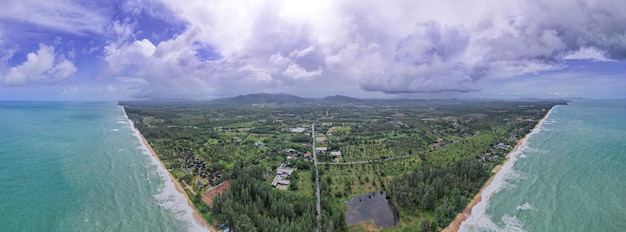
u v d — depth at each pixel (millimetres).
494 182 128125
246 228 83062
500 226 94500
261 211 97250
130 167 153500
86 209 105250
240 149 187250
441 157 166375
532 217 99438
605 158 164000
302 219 86688
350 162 159375
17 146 196125
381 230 92688
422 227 89250
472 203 107312
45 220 96875
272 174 137250
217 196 101438
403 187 106938
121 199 113938
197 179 132625
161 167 153000
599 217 98312
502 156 165000
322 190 116125
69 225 94438
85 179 134500
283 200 96938
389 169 144750
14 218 97500
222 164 151375
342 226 90562
